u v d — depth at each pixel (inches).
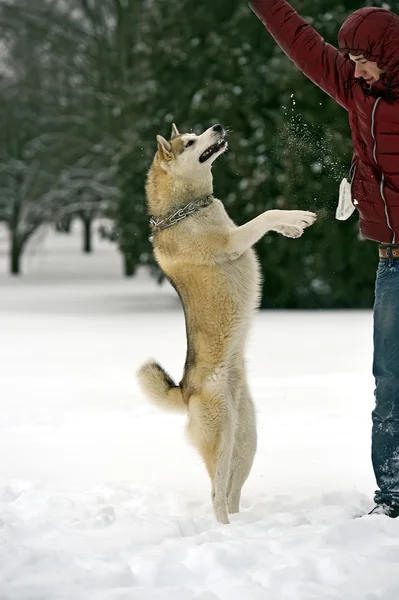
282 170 801.6
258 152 814.5
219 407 191.6
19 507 190.9
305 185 765.3
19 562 143.2
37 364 473.7
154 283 1253.7
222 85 838.5
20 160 1339.8
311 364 443.8
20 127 1332.4
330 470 227.3
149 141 909.2
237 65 843.4
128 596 127.7
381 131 165.9
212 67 865.5
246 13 856.3
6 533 163.2
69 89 1284.4
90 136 1269.7
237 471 196.2
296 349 511.2
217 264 200.8
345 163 748.6
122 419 314.0
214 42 856.9
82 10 1318.9
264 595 126.7
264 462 238.5
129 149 913.5
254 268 207.2
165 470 235.5
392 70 163.5
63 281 1306.6
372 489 207.2
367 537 152.2
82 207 1301.7
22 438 283.7
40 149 1306.6
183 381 200.8
